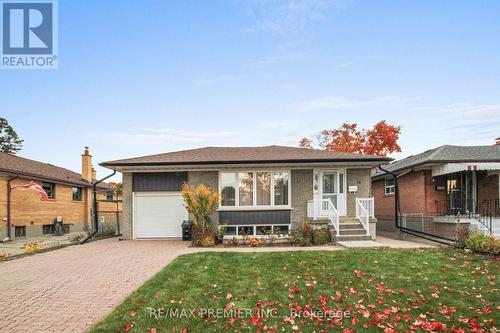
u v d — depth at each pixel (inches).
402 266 368.2
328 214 601.0
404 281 313.6
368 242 530.6
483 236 456.4
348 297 274.5
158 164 619.2
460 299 266.4
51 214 951.0
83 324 226.2
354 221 612.1
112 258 440.1
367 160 626.8
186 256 427.5
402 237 651.5
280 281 317.1
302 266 370.3
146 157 684.1
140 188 653.3
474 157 673.6
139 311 244.2
